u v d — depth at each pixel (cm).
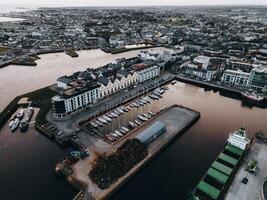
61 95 17238
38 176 11619
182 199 10281
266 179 10762
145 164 12219
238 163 11912
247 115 18000
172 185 11069
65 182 11225
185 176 11631
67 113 16988
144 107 18950
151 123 16100
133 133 14825
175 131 15038
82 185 10662
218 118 17462
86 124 16012
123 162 11806
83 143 13762
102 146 13475
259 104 19775
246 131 15575
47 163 12531
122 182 10869
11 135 15062
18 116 16938
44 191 10725
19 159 12825
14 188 10869
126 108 18512
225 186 10488
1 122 16200
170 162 12612
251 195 10106
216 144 14162
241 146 12838
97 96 19112
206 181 10794
